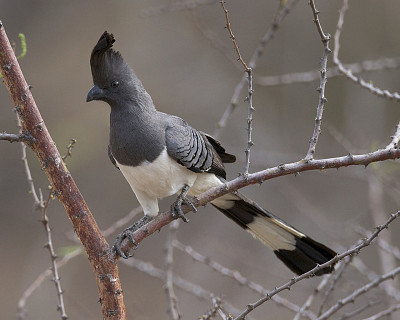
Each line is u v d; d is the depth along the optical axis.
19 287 13.79
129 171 6.96
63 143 15.12
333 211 13.92
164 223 6.42
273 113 14.78
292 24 15.09
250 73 6.08
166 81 15.57
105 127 15.58
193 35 15.67
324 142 14.07
